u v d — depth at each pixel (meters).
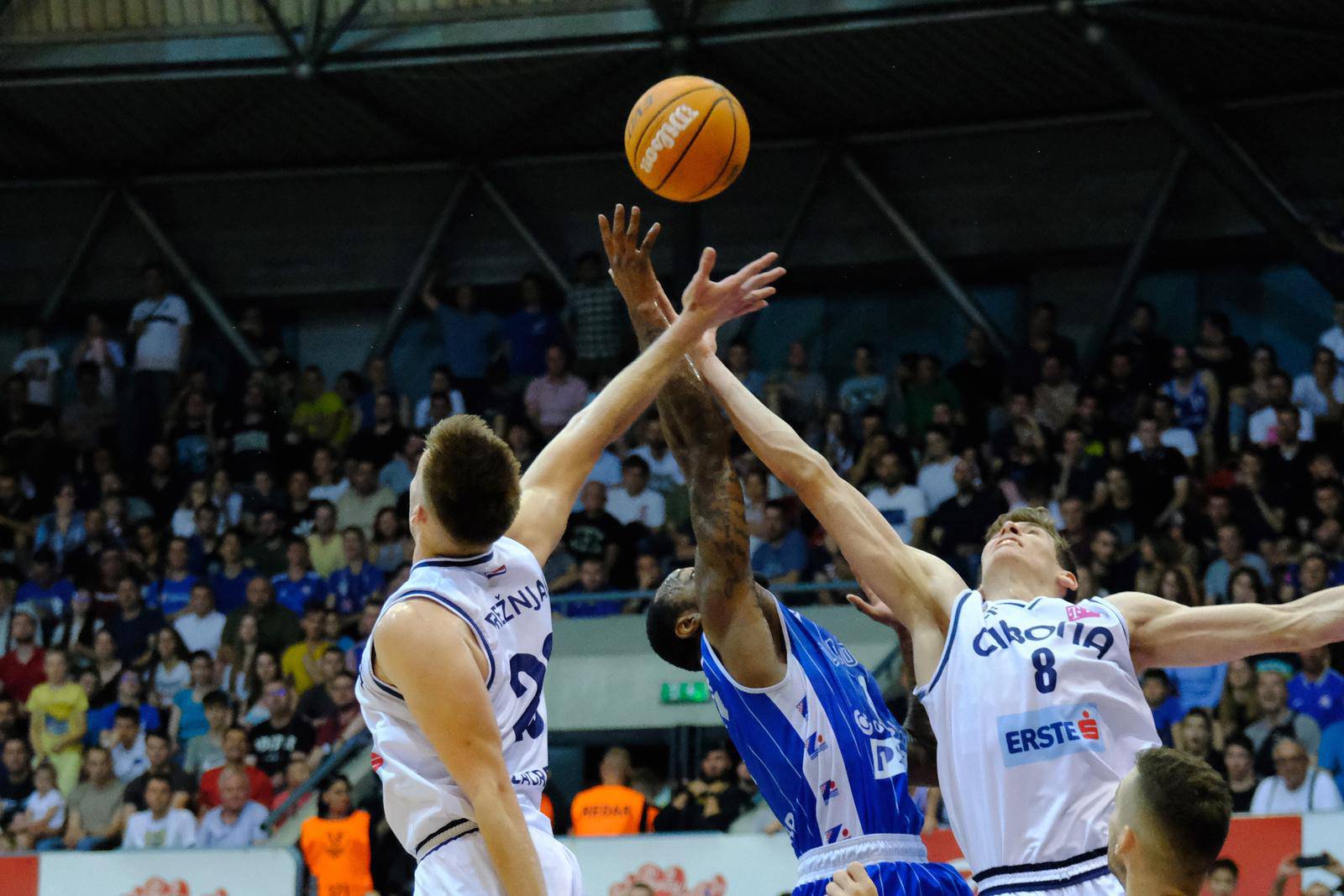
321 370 22.33
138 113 20.11
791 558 15.77
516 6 18.23
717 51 18.19
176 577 17.52
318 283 22.06
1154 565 14.54
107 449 20.31
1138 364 17.33
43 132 20.53
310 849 12.68
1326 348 16.89
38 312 22.31
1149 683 12.97
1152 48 17.69
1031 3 16.83
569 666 15.23
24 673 16.39
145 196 21.92
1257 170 18.98
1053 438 17.05
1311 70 17.97
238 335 21.17
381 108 19.69
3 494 19.73
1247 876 10.71
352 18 18.16
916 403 18.14
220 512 18.73
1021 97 19.14
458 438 3.80
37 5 18.77
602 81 18.95
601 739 15.76
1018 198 20.14
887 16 17.25
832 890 4.30
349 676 14.77
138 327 20.55
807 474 4.79
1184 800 3.52
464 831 3.74
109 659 16.50
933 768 5.02
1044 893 4.12
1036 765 4.21
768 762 4.64
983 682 4.32
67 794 15.42
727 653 4.69
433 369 20.72
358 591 16.81
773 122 20.11
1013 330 20.64
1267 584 14.44
